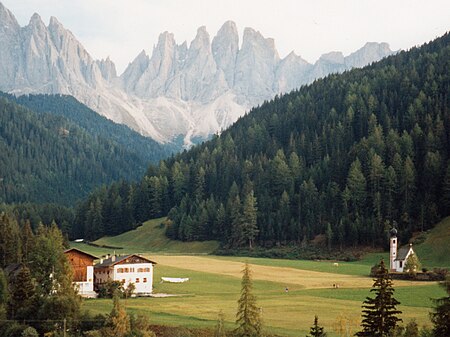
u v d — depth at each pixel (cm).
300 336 8806
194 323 9700
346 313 10962
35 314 9894
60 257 11994
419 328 9144
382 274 8106
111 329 8781
